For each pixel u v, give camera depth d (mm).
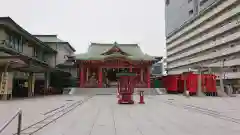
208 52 73625
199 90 37562
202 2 82500
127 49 55188
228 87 39969
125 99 21172
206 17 72688
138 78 48688
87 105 19453
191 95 38656
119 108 16953
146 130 8906
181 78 42906
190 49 87062
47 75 43219
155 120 11352
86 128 9312
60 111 15023
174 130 8930
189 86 39125
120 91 21375
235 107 18109
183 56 91750
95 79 47750
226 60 61469
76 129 9125
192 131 8766
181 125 10008
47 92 40875
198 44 80250
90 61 46469
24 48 37281
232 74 57344
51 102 22406
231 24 60125
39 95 37438
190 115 13289
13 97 30031
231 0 60062
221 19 65125
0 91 25047
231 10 60312
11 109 15594
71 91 43219
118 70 54594
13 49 29797
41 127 9477
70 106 18406
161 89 45156
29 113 13875
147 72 48094
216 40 67250
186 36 88750
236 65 57750
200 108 17266
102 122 10727
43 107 17391
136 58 47219
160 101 24453
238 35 57000
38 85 47281
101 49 53656
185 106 18781
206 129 9164
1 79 25188
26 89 35469
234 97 33625
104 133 8375
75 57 47906
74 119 11680
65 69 55375
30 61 25594
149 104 20484
